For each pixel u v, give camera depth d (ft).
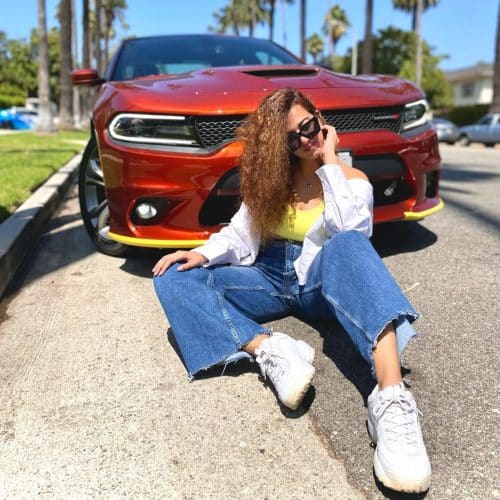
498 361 6.26
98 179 10.46
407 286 8.61
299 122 5.86
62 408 5.66
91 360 6.63
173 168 8.23
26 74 163.63
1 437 5.21
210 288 6.09
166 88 8.88
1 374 6.35
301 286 6.61
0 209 12.32
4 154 26.71
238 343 5.79
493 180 20.42
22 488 4.57
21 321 7.82
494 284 8.59
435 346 6.64
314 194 6.29
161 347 6.91
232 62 12.41
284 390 5.27
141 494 4.47
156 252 10.63
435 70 126.93
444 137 67.05
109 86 9.84
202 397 5.80
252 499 4.39
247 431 5.23
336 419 5.35
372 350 5.00
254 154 6.19
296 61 12.87
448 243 10.82
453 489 4.39
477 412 5.34
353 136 8.70
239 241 6.64
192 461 4.84
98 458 4.91
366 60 80.48
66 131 65.72
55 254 11.02
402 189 9.45
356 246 5.42
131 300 8.41
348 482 4.54
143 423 5.39
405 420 4.55
